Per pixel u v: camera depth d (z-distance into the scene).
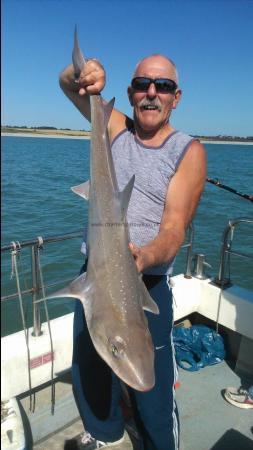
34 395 3.06
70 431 2.94
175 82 2.26
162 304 2.35
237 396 3.28
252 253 9.86
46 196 17.14
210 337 3.82
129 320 1.74
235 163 39.97
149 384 1.62
